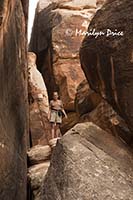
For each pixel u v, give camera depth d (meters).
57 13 21.48
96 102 10.74
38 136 14.98
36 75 16.69
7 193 7.03
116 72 7.64
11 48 7.82
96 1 23.08
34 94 15.79
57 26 20.75
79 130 8.34
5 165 6.82
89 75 8.64
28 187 10.40
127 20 7.55
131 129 7.87
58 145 7.98
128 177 7.15
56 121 15.02
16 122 8.60
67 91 19.12
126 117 7.74
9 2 6.41
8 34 7.16
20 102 9.50
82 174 7.10
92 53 8.16
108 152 7.70
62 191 7.02
